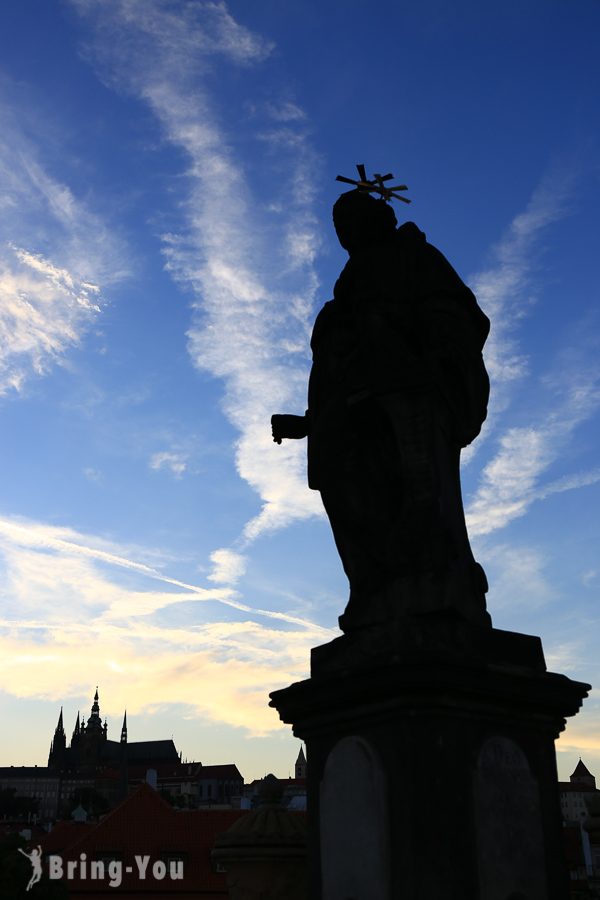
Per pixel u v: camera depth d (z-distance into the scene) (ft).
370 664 15.61
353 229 20.58
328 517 19.21
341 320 20.59
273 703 18.13
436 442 17.76
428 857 14.40
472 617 16.90
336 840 16.21
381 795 15.38
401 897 14.60
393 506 18.17
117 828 148.25
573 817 336.49
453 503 17.97
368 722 16.05
